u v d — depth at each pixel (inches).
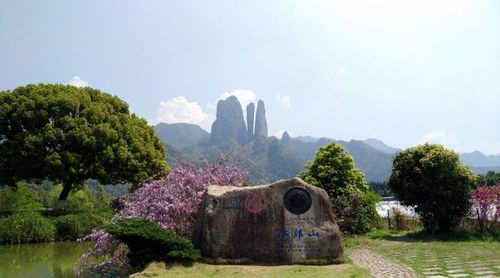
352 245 606.9
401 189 738.2
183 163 574.2
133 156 1053.8
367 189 824.9
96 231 491.8
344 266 420.8
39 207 1102.4
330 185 765.3
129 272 437.1
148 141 1140.5
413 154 731.4
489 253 491.5
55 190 1250.0
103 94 1156.5
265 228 444.5
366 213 769.6
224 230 442.9
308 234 445.1
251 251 438.3
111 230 408.8
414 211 751.1
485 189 678.5
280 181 459.8
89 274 468.8
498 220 675.4
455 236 654.5
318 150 837.2
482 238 629.6
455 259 452.8
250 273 387.2
